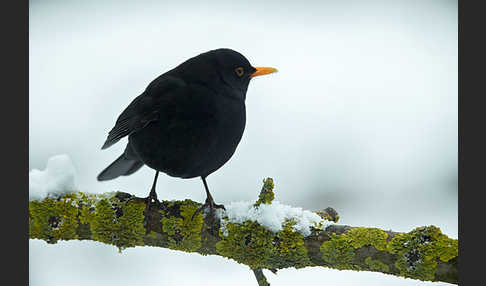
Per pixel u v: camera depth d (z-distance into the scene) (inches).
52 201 386.6
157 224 385.7
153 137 422.0
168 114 416.8
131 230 386.3
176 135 417.4
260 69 452.1
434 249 339.6
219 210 382.9
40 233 386.0
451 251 336.8
